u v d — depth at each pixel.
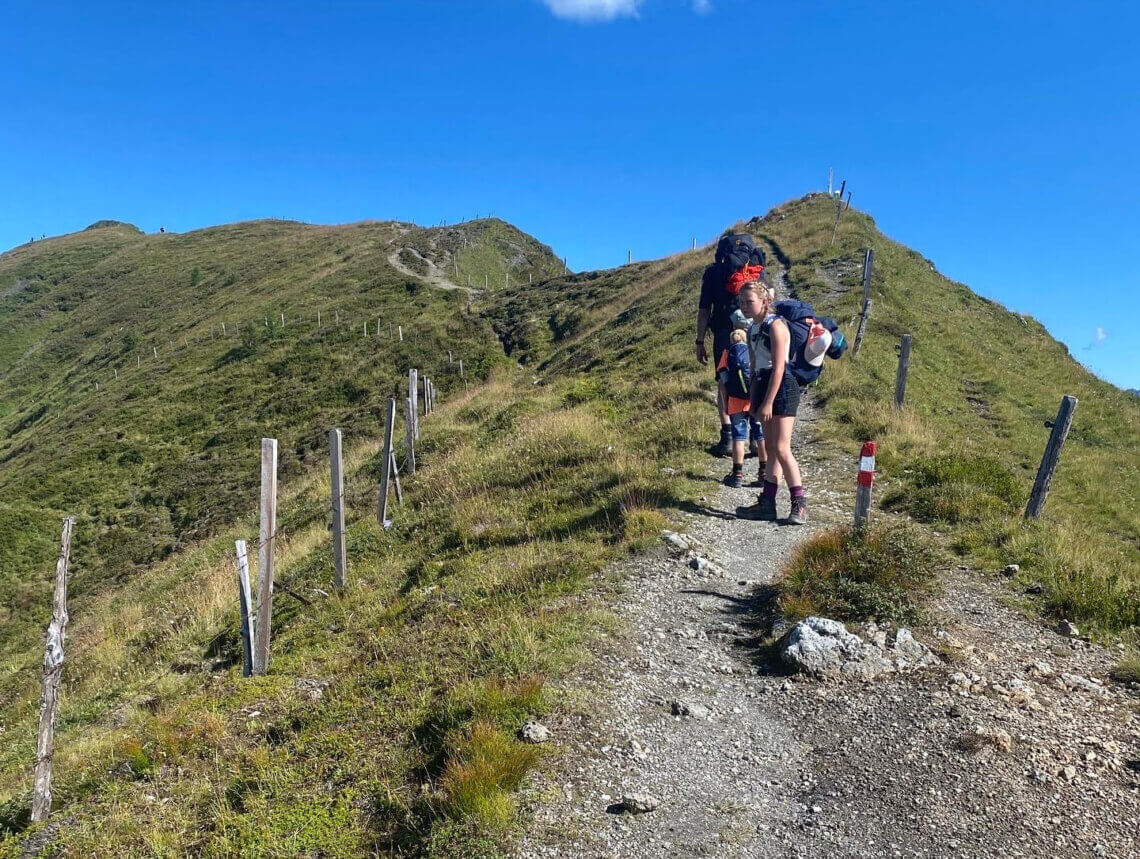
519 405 18.11
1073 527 8.05
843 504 8.62
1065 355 26.61
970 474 8.85
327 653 6.73
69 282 106.12
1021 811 3.55
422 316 59.41
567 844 3.43
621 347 24.11
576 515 8.24
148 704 7.43
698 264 35.62
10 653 25.67
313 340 58.25
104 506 39.09
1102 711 4.40
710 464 10.11
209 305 80.50
